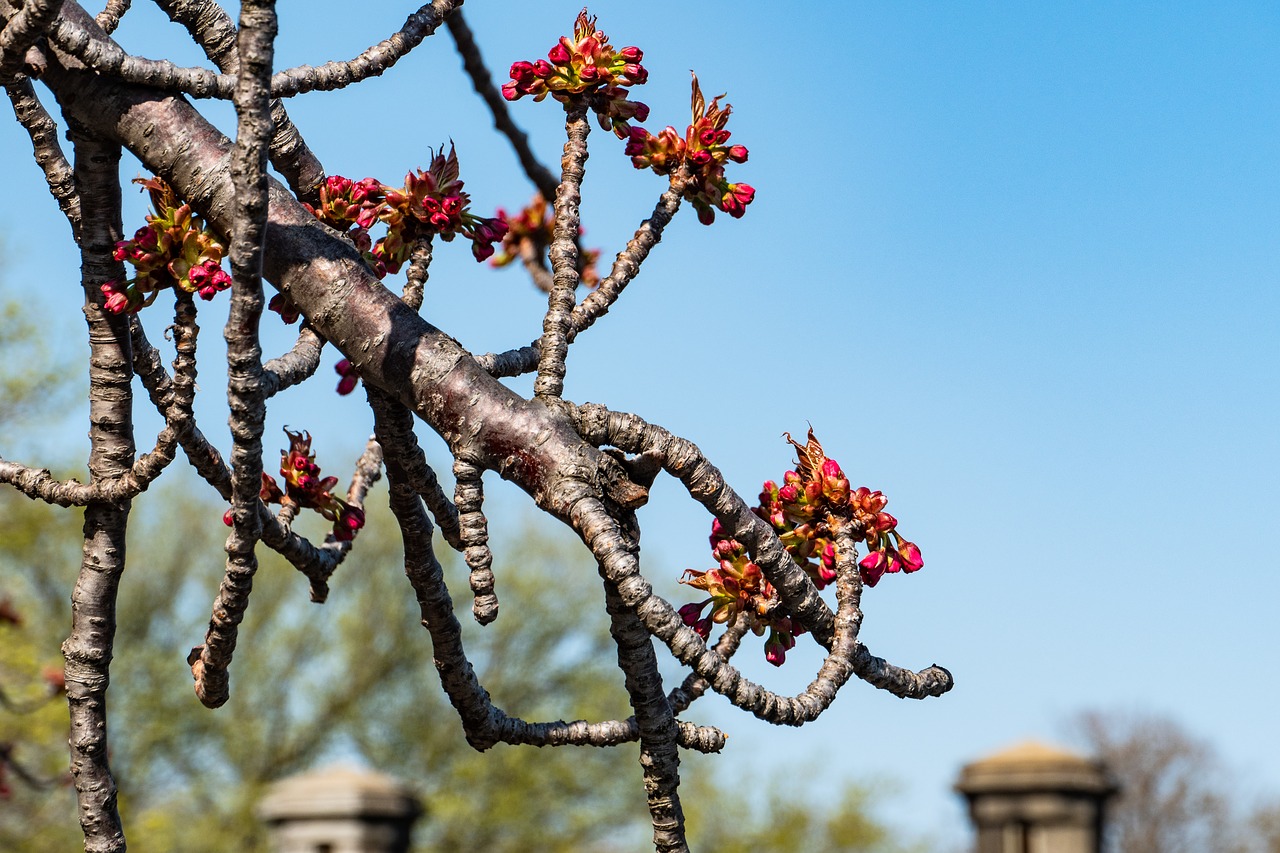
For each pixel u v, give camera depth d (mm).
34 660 11570
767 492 2152
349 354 2004
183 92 2021
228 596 2039
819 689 1965
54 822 12703
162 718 17438
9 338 14703
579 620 19094
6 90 2064
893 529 2129
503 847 17750
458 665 2145
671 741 1971
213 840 17016
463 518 1908
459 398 1927
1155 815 29172
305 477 2383
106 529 2143
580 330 2104
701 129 2281
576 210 2158
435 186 2082
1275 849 28391
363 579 19531
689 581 2119
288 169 2143
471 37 3107
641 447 1937
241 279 1716
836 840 15922
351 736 19375
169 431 2043
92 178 2035
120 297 1985
